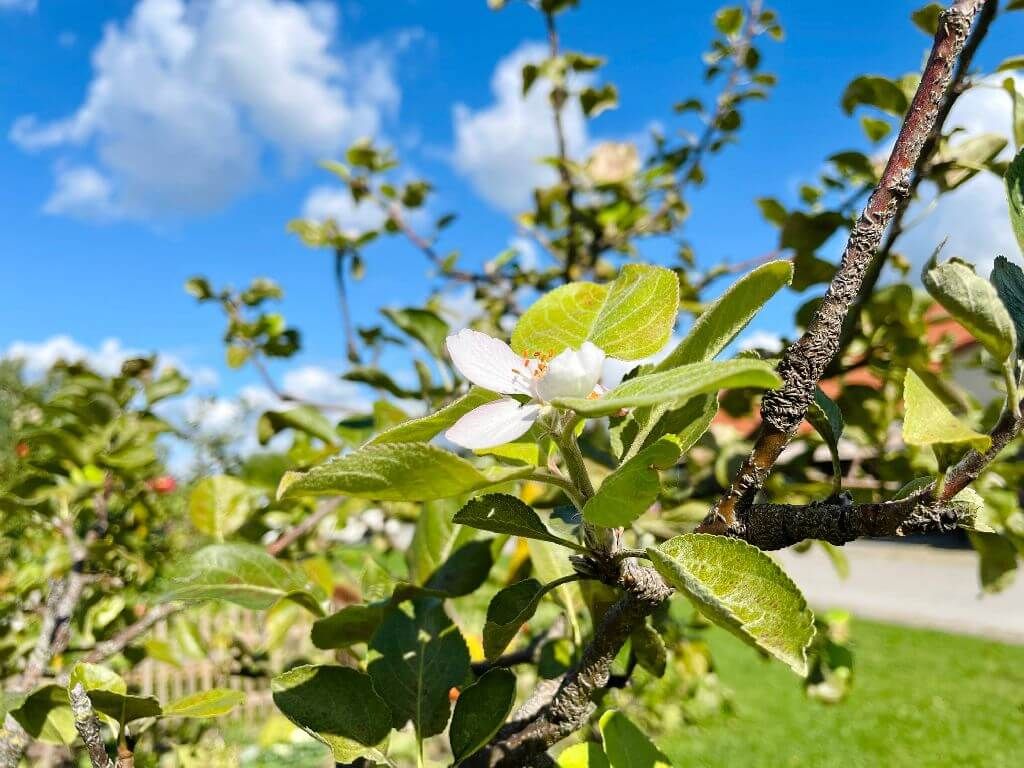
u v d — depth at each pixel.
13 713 0.26
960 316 0.16
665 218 0.89
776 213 0.49
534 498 0.39
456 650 0.24
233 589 0.27
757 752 1.44
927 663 2.15
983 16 0.32
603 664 0.19
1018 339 0.17
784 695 1.84
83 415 0.49
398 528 0.74
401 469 0.15
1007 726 1.60
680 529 0.35
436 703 0.23
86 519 0.53
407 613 0.25
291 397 0.66
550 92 0.79
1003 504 0.41
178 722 0.50
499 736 0.23
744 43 0.79
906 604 3.08
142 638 0.46
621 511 0.16
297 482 0.15
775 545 0.17
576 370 0.17
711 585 0.15
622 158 0.85
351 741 0.21
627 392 0.14
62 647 0.42
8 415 0.65
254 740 1.08
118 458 0.49
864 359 0.44
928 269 0.16
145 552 0.53
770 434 0.17
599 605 0.26
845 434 0.46
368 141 0.86
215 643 0.60
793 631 0.14
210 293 0.67
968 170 0.37
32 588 0.54
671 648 0.56
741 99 0.80
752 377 0.12
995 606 2.99
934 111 0.16
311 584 0.28
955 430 0.16
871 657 2.22
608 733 0.19
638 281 0.19
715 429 0.46
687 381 0.13
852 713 1.70
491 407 0.17
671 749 1.45
